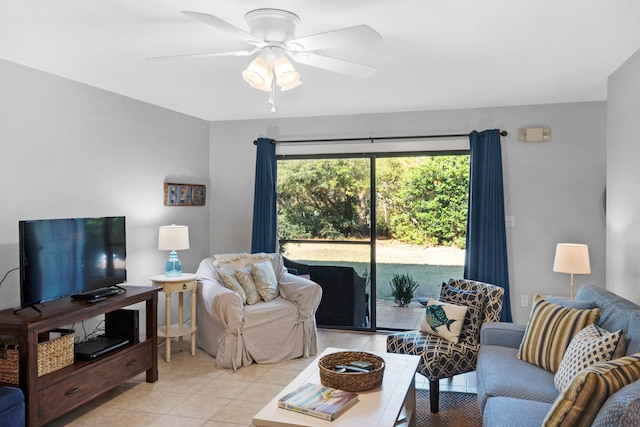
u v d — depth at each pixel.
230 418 3.34
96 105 4.33
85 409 3.47
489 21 2.74
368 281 5.70
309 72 3.82
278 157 5.91
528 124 5.12
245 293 4.73
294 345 4.68
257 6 2.51
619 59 3.47
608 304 2.87
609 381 1.65
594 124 4.96
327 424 2.21
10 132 3.54
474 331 3.69
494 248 5.07
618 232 3.67
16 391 2.71
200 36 2.99
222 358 4.33
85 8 2.56
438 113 5.35
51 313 3.07
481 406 2.69
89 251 3.67
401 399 2.49
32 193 3.72
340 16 2.64
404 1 2.46
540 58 3.45
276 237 5.85
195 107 5.24
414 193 5.54
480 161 5.16
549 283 5.07
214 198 6.06
